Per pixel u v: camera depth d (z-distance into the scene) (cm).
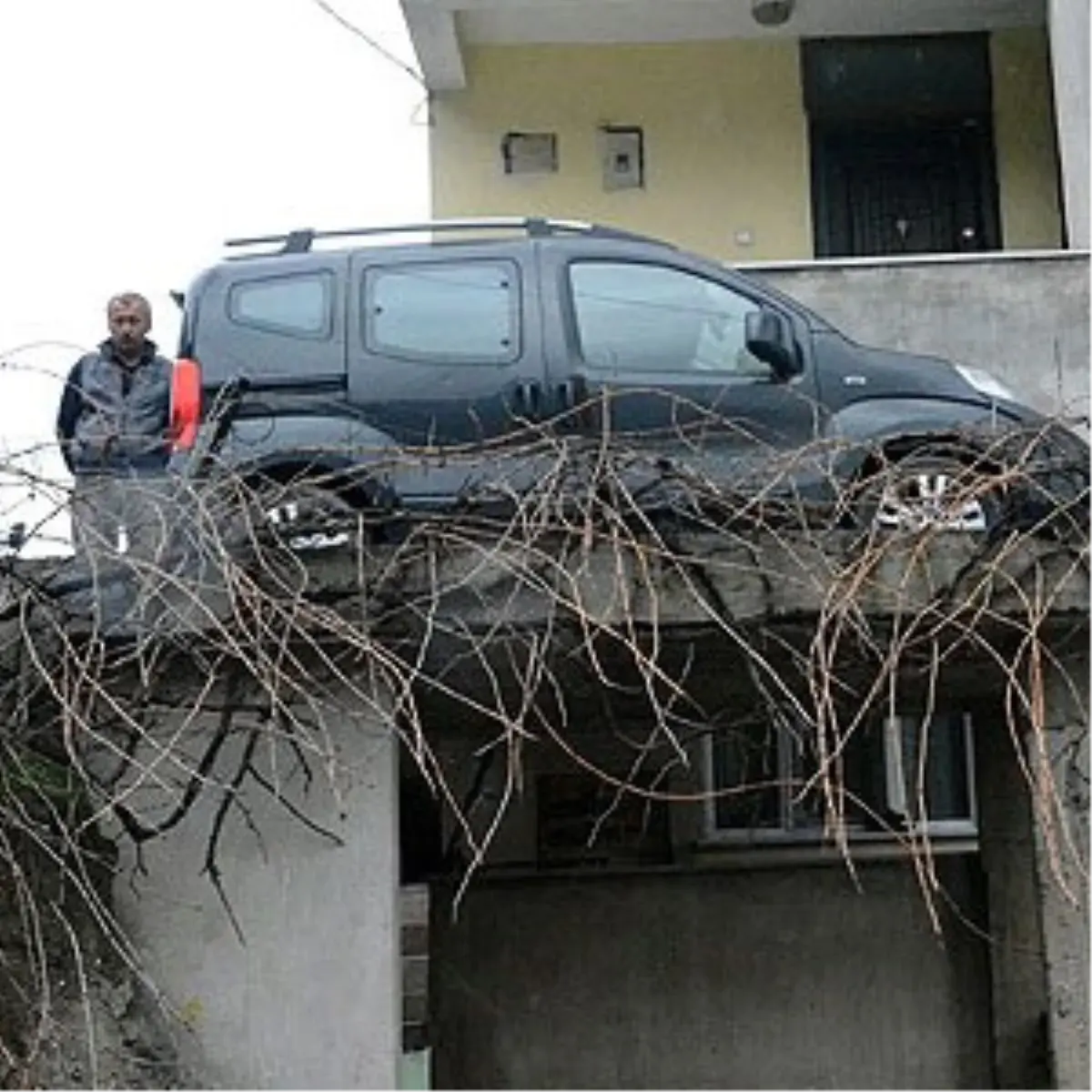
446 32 1698
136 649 768
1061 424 851
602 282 1020
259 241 1059
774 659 851
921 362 1021
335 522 805
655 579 812
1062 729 869
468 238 1156
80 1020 764
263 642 778
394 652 813
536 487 816
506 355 995
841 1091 1172
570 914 1198
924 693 942
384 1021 823
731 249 1750
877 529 815
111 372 960
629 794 1223
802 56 1778
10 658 770
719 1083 1175
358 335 1000
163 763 811
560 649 827
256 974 828
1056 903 856
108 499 781
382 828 835
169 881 834
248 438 961
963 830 1358
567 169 1762
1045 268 1383
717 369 1001
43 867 782
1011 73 1783
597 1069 1180
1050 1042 865
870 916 1189
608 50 1777
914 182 1778
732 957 1190
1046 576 818
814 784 856
